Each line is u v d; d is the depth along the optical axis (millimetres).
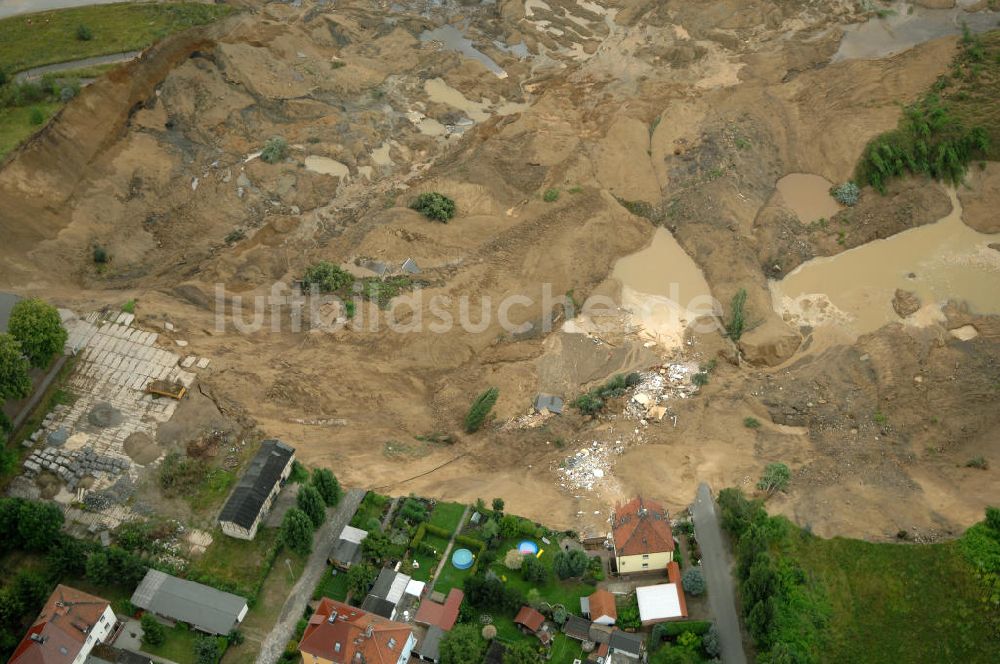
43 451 82875
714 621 71688
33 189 107625
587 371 100312
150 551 76500
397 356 100125
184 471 81625
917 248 115625
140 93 126250
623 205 120125
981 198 118500
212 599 72250
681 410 94188
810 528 78375
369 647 64938
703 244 114188
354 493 82250
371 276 108688
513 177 123312
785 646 66062
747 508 76750
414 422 93750
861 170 121500
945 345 102125
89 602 68562
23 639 66312
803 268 114375
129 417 86500
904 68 129625
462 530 79250
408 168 128250
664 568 75125
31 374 88062
